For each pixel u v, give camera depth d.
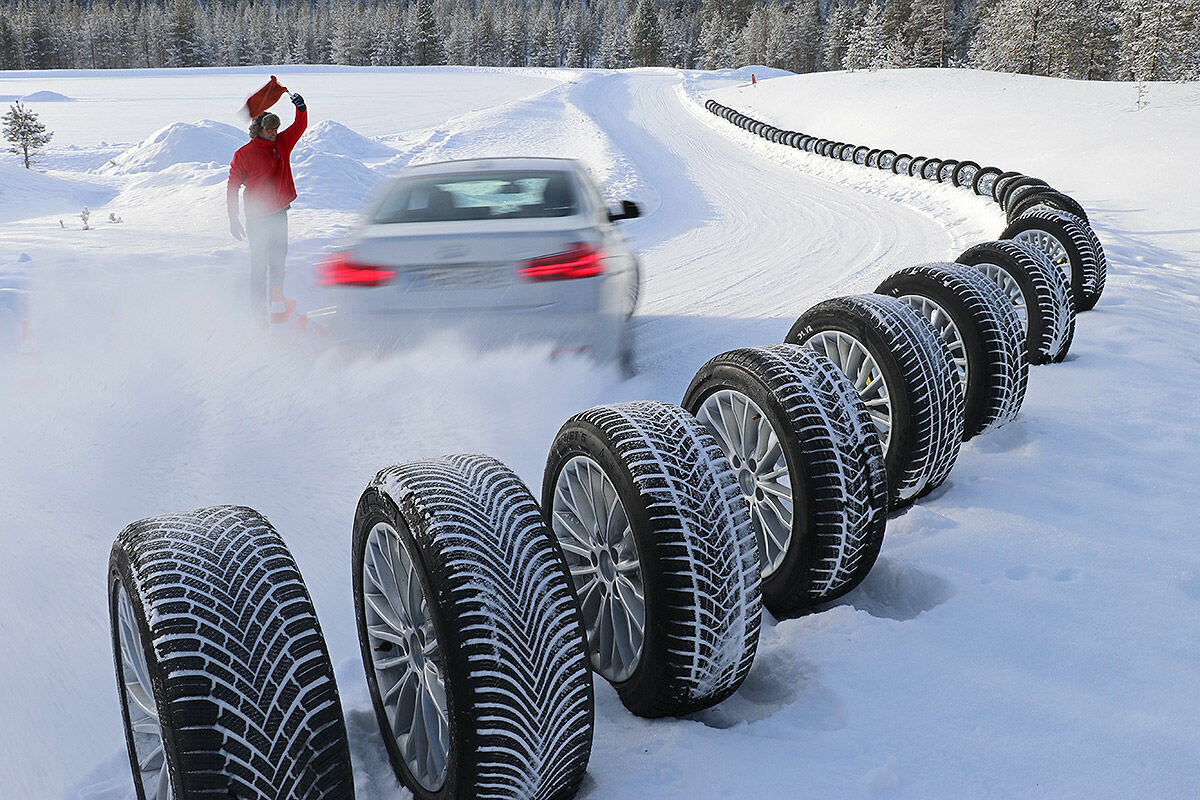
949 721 2.18
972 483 3.74
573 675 1.82
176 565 1.63
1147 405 4.68
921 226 12.40
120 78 82.12
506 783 1.76
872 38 90.38
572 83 62.53
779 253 10.52
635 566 2.22
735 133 34.31
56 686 2.45
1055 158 21.98
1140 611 2.67
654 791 1.98
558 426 4.31
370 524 2.04
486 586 1.75
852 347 3.45
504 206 4.85
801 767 2.04
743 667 2.22
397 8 143.88
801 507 2.58
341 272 4.36
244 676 1.56
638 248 11.22
